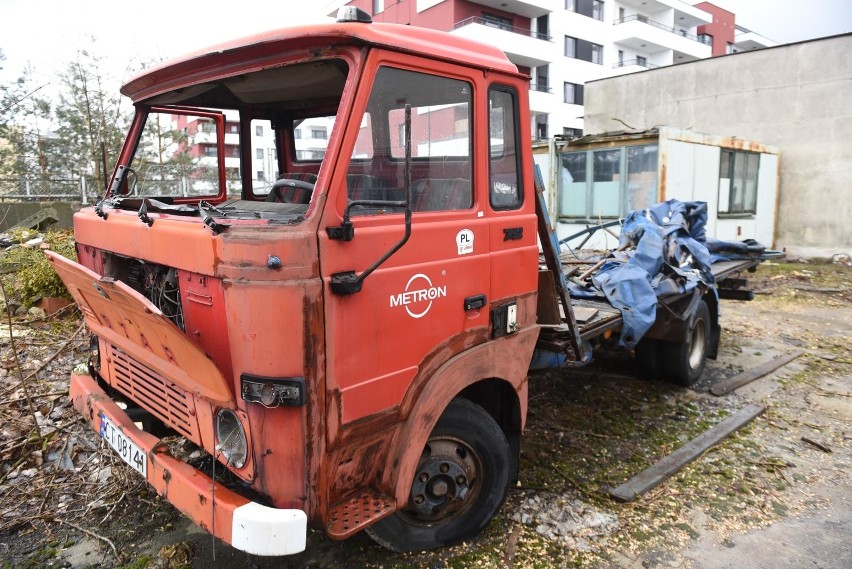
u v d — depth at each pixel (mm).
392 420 2656
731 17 45531
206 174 4395
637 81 17406
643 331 4762
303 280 2238
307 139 3988
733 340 7684
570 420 5027
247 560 3111
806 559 3223
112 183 3629
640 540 3375
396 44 2508
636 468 4211
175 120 5355
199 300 2486
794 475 4152
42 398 4785
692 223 6504
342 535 2426
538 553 3240
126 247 2943
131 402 3529
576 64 31344
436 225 2781
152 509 3527
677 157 11672
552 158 13195
